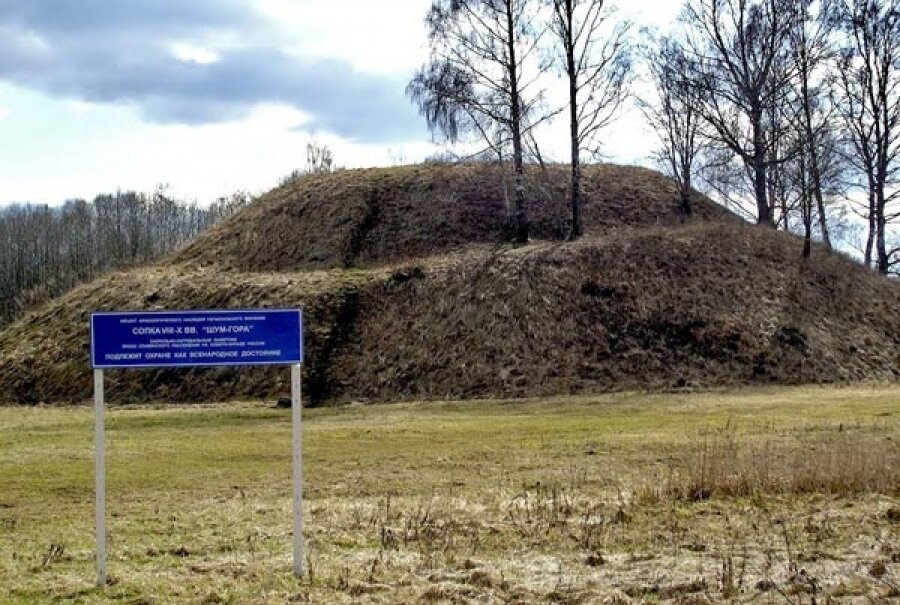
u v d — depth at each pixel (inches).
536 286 1354.6
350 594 323.3
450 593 316.2
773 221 1888.5
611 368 1229.7
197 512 521.0
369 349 1327.5
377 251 1676.9
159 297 1595.7
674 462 657.6
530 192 1818.4
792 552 370.0
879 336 1380.4
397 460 726.5
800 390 1163.9
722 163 1829.5
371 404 1198.9
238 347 338.3
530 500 525.0
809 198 1601.9
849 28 1871.3
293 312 343.3
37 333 1612.9
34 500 585.6
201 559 389.1
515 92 1537.9
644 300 1338.6
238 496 587.2
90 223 4468.5
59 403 1374.3
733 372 1234.0
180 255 1876.2
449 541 410.9
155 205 4544.8
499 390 1206.9
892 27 1836.9
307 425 999.0
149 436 922.7
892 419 876.0
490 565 363.9
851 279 1508.4
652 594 313.4
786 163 1913.1
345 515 490.9
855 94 1893.5
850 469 518.3
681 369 1233.4
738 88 1769.2
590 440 795.4
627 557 374.3
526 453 740.7
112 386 1381.6
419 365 1273.4
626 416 979.9
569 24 1531.7
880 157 1883.6
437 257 1565.0
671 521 442.3
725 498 501.7
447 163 1957.4
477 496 554.3
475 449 771.4
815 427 830.5
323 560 380.2
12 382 1472.7
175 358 334.6
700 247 1477.6
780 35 1695.4
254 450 801.6
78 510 545.6
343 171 2036.2
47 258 3826.3
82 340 1518.2
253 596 321.7
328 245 1702.8
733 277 1421.0
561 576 341.7
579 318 1305.4
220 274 1669.5
